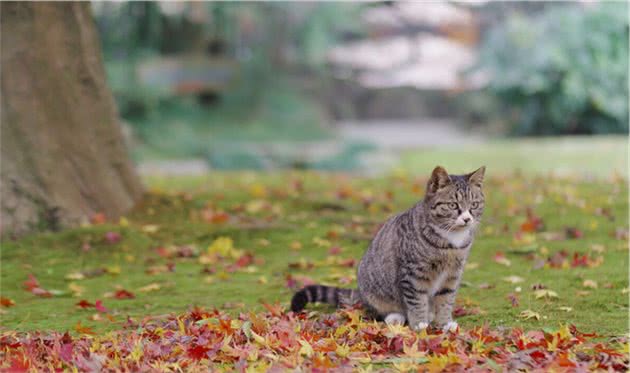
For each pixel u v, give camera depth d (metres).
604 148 24.02
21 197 11.67
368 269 8.16
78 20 12.59
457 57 41.56
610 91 31.06
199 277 10.41
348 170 26.88
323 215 12.96
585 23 31.25
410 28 42.66
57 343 6.86
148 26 29.86
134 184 13.16
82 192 12.28
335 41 38.62
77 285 10.12
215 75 35.88
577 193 14.23
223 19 33.03
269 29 36.97
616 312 8.33
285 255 11.39
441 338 6.94
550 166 21.27
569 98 31.02
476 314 8.34
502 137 33.19
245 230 12.08
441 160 23.95
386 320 7.91
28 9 12.12
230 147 30.16
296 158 28.17
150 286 9.82
